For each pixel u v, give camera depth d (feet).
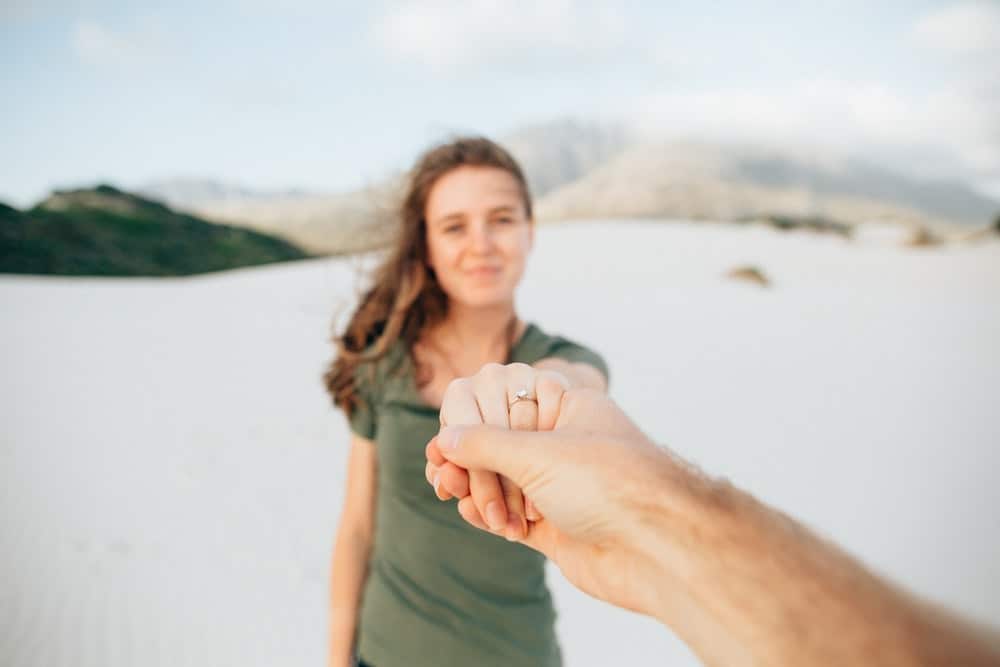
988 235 106.52
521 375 2.60
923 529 16.19
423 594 4.98
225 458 21.25
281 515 17.21
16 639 12.37
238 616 13.08
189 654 12.04
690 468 1.89
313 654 12.03
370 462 5.89
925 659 1.17
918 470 19.89
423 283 5.66
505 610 4.94
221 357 36.42
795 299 56.18
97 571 14.65
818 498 18.10
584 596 13.96
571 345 5.50
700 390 27.81
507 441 2.13
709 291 58.65
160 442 22.91
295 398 27.71
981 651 1.16
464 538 4.99
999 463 20.36
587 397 2.42
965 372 32.37
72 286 68.85
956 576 13.48
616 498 1.84
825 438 22.57
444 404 2.60
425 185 5.58
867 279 72.95
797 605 1.36
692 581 1.54
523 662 4.90
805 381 29.96
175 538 16.10
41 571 14.64
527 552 5.09
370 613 5.26
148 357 36.99
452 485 2.41
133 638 12.41
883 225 101.86
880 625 1.25
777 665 1.32
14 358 36.76
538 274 68.08
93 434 23.88
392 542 5.23
